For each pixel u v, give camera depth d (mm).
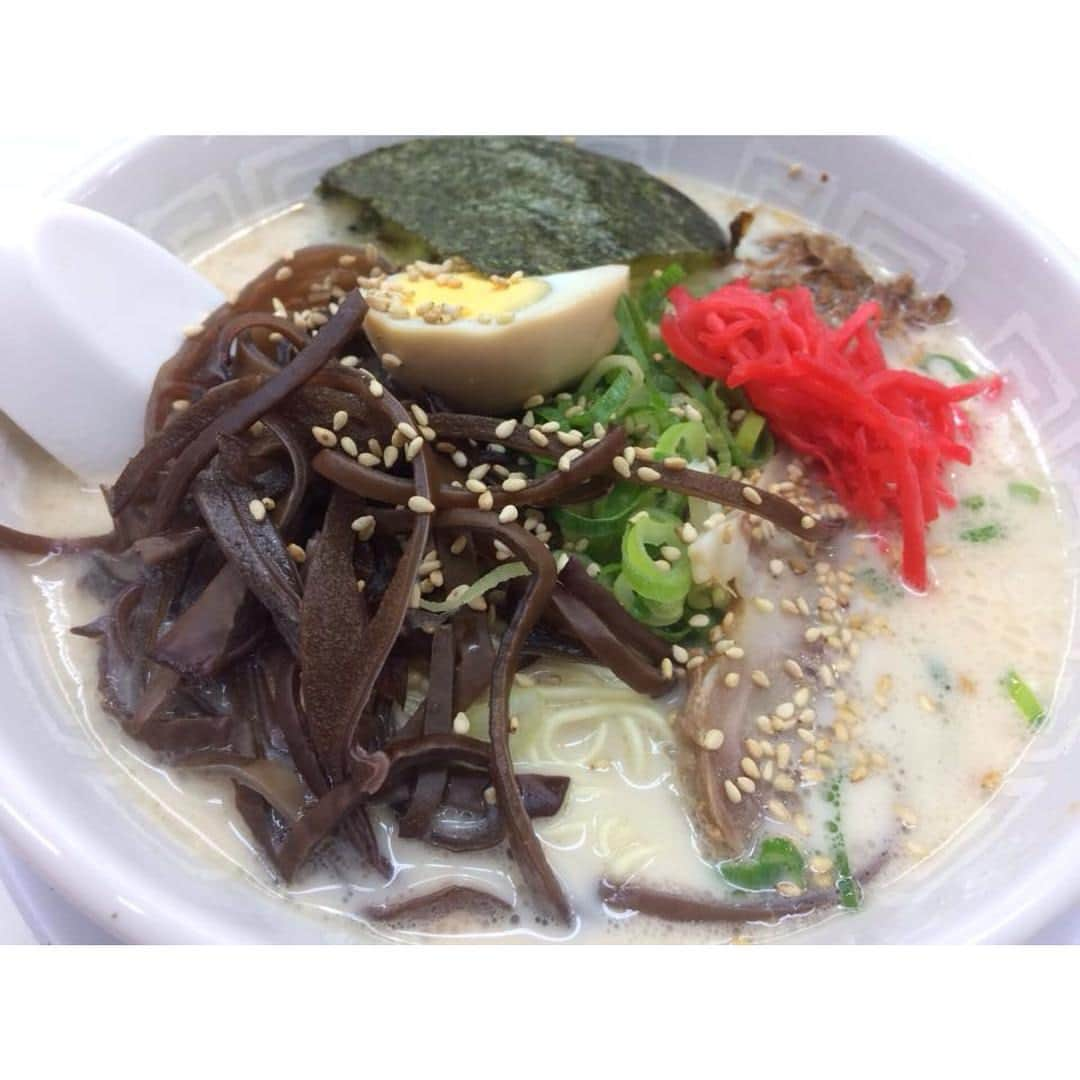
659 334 215
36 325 186
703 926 167
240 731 173
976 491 214
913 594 199
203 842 169
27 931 163
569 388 205
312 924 163
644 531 181
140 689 175
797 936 167
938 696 189
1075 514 209
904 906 165
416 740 166
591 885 170
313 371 173
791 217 256
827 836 175
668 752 183
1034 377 221
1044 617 198
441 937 164
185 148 230
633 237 227
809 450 205
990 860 166
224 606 170
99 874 146
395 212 230
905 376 205
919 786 180
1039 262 218
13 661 177
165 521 178
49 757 163
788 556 198
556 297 195
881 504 202
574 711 184
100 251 196
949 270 236
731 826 173
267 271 207
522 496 176
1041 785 176
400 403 178
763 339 203
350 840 166
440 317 191
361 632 166
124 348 195
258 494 177
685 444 194
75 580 192
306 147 245
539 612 172
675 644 187
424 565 176
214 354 196
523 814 163
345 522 172
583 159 244
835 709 186
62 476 205
